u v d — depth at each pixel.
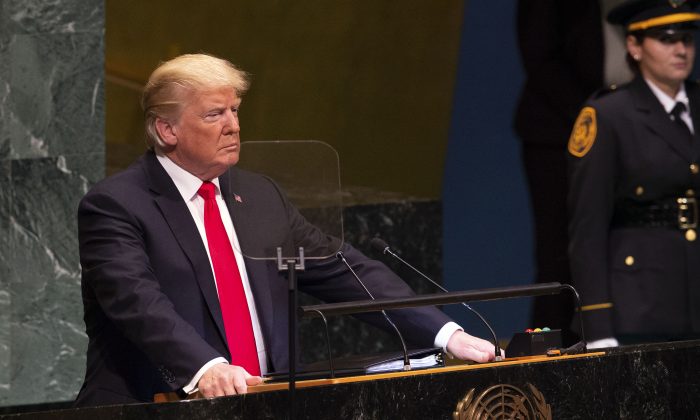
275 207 10.37
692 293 16.58
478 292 9.56
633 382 9.49
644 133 16.91
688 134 16.91
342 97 20.16
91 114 17.41
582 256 16.89
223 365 9.16
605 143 16.94
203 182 10.73
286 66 19.44
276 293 10.87
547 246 20.88
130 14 17.55
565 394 9.12
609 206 16.97
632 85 17.28
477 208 21.33
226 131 10.46
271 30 19.11
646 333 16.52
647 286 16.59
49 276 17.31
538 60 20.83
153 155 10.77
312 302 19.80
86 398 10.36
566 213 20.66
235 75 10.62
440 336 10.74
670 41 16.89
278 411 8.19
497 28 21.12
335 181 10.49
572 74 20.52
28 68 17.44
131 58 17.59
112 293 9.84
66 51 17.41
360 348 20.05
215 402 8.01
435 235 21.20
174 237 10.40
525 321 20.91
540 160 20.88
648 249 16.69
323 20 19.70
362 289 11.20
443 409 8.61
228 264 10.65
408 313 10.93
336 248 10.43
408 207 21.00
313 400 8.19
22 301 17.31
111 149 17.42
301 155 10.54
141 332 9.56
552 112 20.72
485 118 21.28
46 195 17.38
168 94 10.44
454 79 21.20
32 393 17.20
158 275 10.27
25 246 17.36
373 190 20.67
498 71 21.17
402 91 20.78
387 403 8.40
